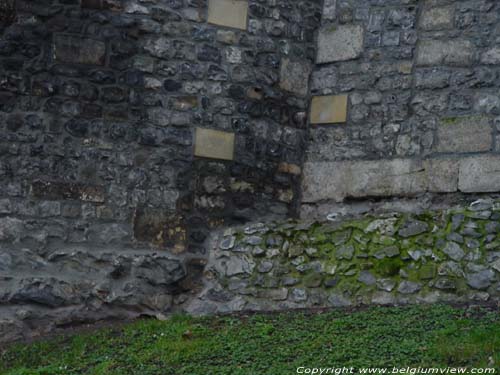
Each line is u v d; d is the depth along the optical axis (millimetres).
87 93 6805
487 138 6914
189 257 6945
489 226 6395
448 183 6988
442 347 5285
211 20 7250
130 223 6801
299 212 7523
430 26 7289
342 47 7594
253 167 7297
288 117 7543
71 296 6551
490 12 7098
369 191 7293
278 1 7543
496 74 6988
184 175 7023
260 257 6914
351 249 6715
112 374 5359
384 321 5949
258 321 6285
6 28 6652
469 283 6289
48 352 5973
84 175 6723
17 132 6598
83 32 6840
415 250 6520
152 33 7055
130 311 6703
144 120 6957
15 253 6473
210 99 7180
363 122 7418
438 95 7160
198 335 5996
